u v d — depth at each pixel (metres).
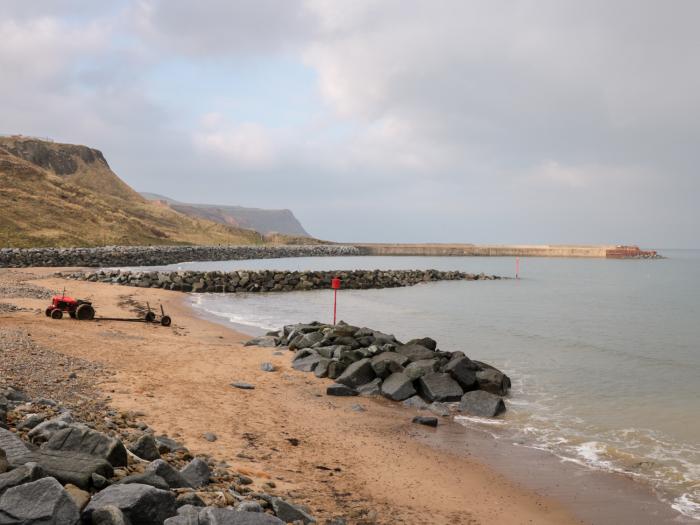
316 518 7.88
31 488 5.27
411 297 52.34
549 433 13.66
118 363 16.77
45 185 132.25
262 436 11.75
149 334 23.36
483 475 10.86
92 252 81.31
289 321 33.34
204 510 5.72
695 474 11.15
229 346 22.22
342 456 11.16
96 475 6.23
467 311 41.62
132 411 11.98
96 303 33.38
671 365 22.56
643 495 10.14
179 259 98.38
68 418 8.98
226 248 119.62
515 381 19.30
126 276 51.16
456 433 13.49
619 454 12.25
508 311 42.34
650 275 104.44
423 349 20.14
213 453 10.23
